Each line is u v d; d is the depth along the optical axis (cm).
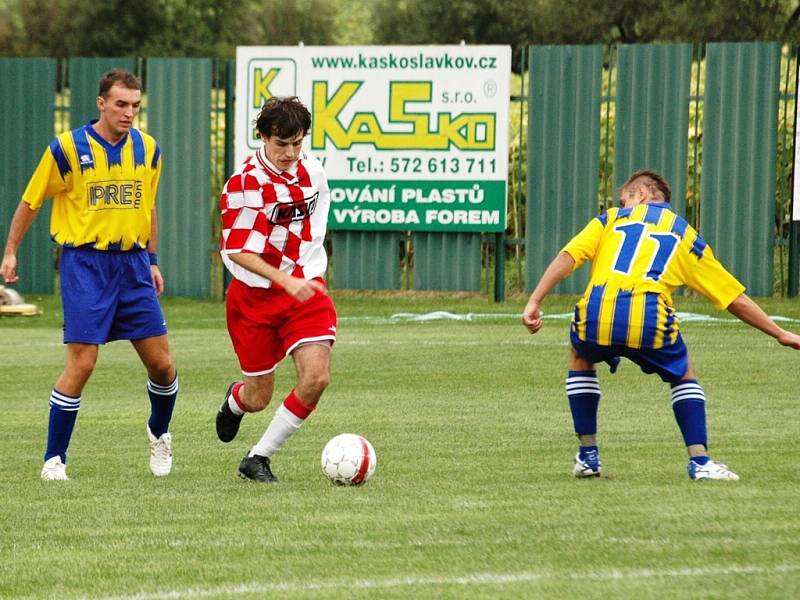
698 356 3759
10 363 3859
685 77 5081
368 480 2030
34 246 5697
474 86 5178
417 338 4306
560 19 8569
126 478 2139
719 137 5075
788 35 7638
